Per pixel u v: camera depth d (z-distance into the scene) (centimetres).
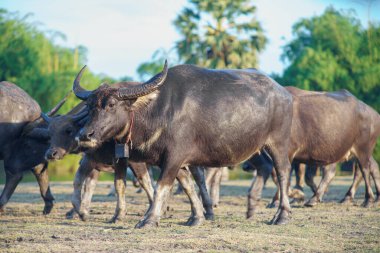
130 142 1188
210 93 1216
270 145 1306
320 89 4959
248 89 1261
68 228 1170
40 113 1523
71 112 1452
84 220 1363
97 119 1138
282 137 1315
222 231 1130
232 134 1226
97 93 1154
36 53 5238
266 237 1066
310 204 1745
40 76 5084
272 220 1282
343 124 1731
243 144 1247
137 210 1620
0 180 3456
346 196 1881
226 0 4788
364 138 1803
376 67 4809
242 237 1057
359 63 4969
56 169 5066
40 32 5400
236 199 2041
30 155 1496
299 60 5088
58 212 1580
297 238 1066
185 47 4784
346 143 1752
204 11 4784
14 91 1504
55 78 5072
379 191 1836
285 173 1312
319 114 1700
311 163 1733
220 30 4778
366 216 1427
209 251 930
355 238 1084
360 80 4831
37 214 1530
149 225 1173
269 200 1991
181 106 1187
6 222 1295
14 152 1486
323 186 1802
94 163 1371
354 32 5166
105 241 1004
